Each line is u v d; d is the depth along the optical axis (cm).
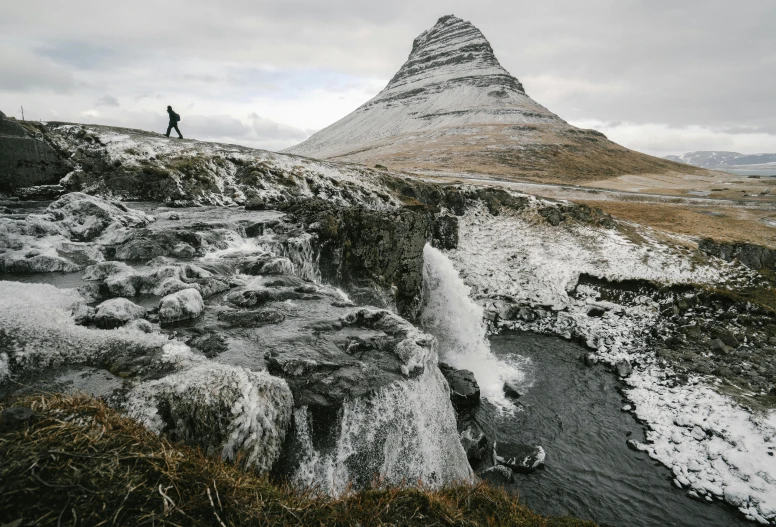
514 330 2314
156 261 1208
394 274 2059
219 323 866
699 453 1292
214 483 373
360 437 686
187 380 562
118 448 369
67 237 1384
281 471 582
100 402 464
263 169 2853
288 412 631
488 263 2970
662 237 3416
